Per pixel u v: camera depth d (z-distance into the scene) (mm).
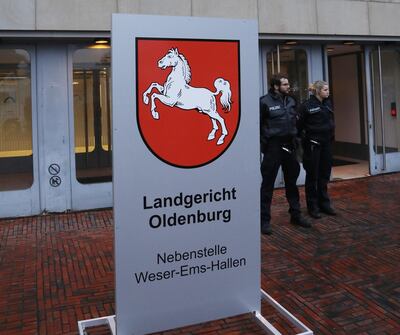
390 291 4402
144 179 3238
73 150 7758
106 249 5836
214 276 3520
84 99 7789
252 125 3533
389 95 10258
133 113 3166
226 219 3521
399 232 6188
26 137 7605
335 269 4988
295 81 9188
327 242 5887
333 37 8953
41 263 5371
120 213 3197
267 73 8969
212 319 3537
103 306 4227
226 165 3480
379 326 3746
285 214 7281
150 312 3332
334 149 13117
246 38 3457
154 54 3191
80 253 5699
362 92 11891
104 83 7871
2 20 6930
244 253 3607
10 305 4270
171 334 3684
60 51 7609
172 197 3326
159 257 3330
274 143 6086
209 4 7945
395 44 9938
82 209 7863
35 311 4141
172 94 3262
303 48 9234
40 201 7660
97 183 7918
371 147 10094
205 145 3389
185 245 3400
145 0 7562
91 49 7758
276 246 5785
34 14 7055
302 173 9273
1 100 7477
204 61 3334
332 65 12914
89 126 7844
